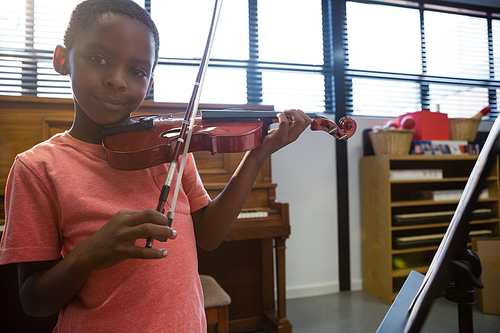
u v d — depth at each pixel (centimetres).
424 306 43
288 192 244
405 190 274
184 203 68
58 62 61
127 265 57
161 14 234
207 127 73
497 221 252
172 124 76
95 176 60
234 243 203
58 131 157
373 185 244
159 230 44
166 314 57
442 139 257
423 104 290
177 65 232
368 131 256
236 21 251
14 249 53
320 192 250
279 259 180
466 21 305
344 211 253
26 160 57
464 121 261
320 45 268
